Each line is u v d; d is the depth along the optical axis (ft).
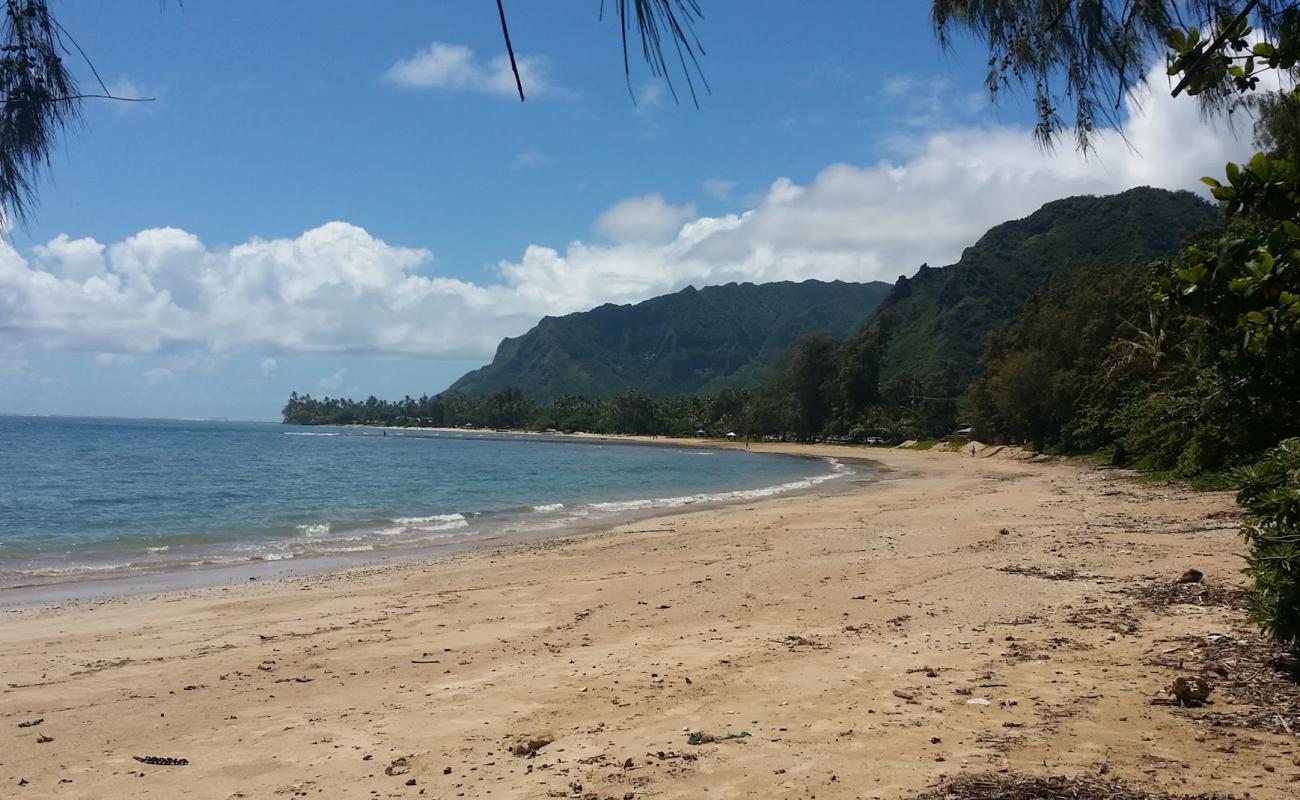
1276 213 11.15
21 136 8.24
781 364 435.94
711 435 474.49
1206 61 9.89
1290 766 13.56
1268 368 16.25
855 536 54.34
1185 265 12.82
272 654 27.89
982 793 13.01
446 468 185.37
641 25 5.37
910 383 367.45
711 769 15.06
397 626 31.99
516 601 36.27
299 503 99.91
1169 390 95.20
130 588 43.29
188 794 15.93
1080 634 24.22
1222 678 18.72
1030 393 173.37
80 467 168.76
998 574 35.68
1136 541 43.32
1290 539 16.85
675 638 27.58
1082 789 13.01
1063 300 184.75
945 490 103.14
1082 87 10.92
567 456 265.95
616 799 14.02
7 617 35.17
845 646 24.80
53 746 19.02
